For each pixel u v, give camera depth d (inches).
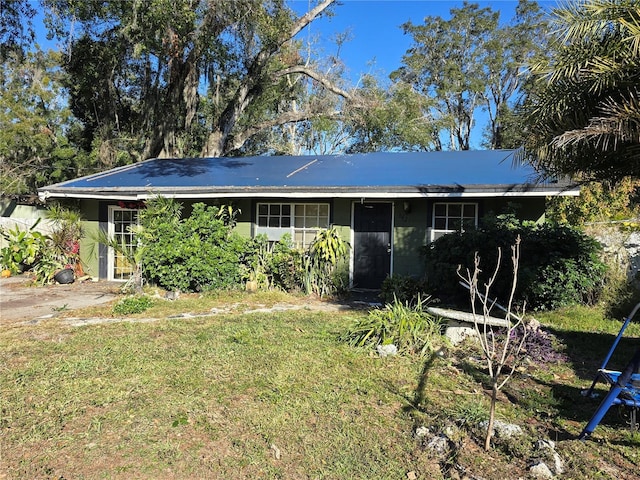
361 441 132.8
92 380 176.6
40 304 332.5
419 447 130.0
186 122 780.0
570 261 290.0
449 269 312.0
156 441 132.3
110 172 493.7
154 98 800.3
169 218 380.2
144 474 116.9
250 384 172.9
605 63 172.1
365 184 365.1
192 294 373.4
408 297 328.8
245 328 254.2
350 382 175.5
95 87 845.2
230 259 378.0
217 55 693.3
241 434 136.8
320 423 143.5
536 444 129.3
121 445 130.0
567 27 183.5
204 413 149.3
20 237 481.1
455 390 170.4
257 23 565.0
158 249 370.0
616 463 122.9
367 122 1000.2
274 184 387.9
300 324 266.4
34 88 924.6
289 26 582.6
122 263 453.1
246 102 833.5
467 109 1416.1
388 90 1064.8
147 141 813.2
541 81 197.6
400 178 381.1
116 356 205.0
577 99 193.5
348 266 406.0
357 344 223.1
